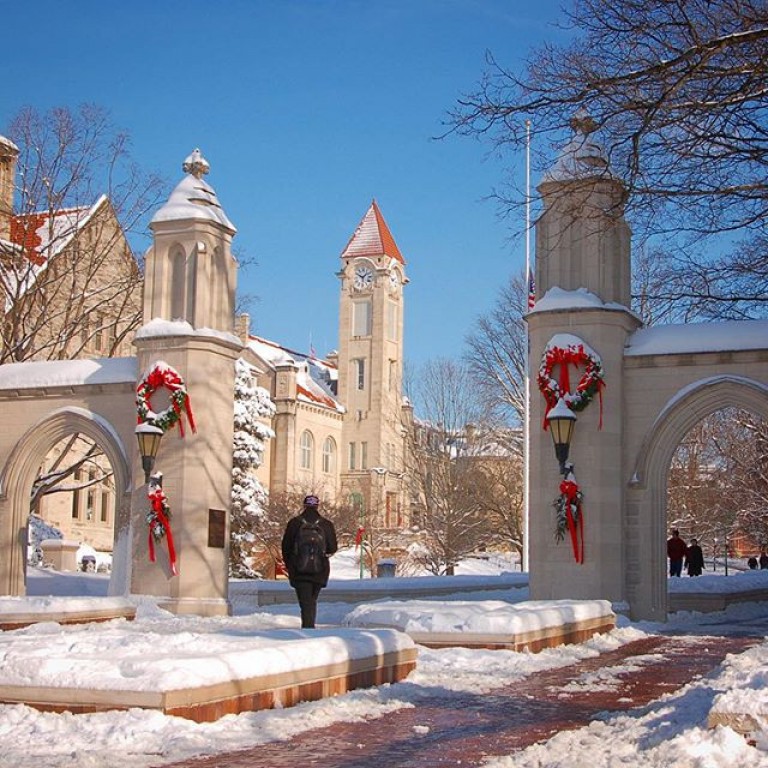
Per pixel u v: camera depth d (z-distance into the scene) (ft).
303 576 54.65
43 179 121.19
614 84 43.42
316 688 35.42
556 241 78.59
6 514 88.58
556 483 76.84
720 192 46.50
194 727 29.71
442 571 175.22
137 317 121.49
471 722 32.27
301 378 286.87
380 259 295.07
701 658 49.83
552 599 75.61
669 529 158.51
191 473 81.46
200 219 84.17
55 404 88.63
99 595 94.27
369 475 266.98
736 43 41.47
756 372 74.54
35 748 27.35
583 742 27.27
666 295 62.80
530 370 79.00
